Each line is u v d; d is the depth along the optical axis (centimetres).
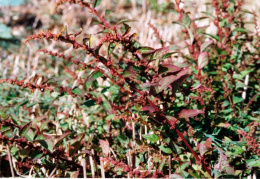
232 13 224
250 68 239
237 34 231
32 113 243
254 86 237
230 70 222
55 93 255
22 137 171
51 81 175
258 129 178
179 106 189
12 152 178
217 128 195
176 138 169
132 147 195
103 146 174
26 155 168
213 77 228
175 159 168
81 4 160
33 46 472
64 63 391
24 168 192
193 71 217
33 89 162
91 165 175
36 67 384
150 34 378
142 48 153
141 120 163
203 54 175
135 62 155
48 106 259
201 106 184
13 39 553
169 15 578
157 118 161
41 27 634
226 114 208
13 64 412
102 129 213
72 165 181
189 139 175
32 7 684
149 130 182
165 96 171
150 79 164
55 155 173
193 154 160
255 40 250
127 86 165
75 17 607
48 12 658
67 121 217
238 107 205
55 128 230
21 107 264
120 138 194
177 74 155
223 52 213
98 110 210
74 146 167
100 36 480
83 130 217
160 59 161
